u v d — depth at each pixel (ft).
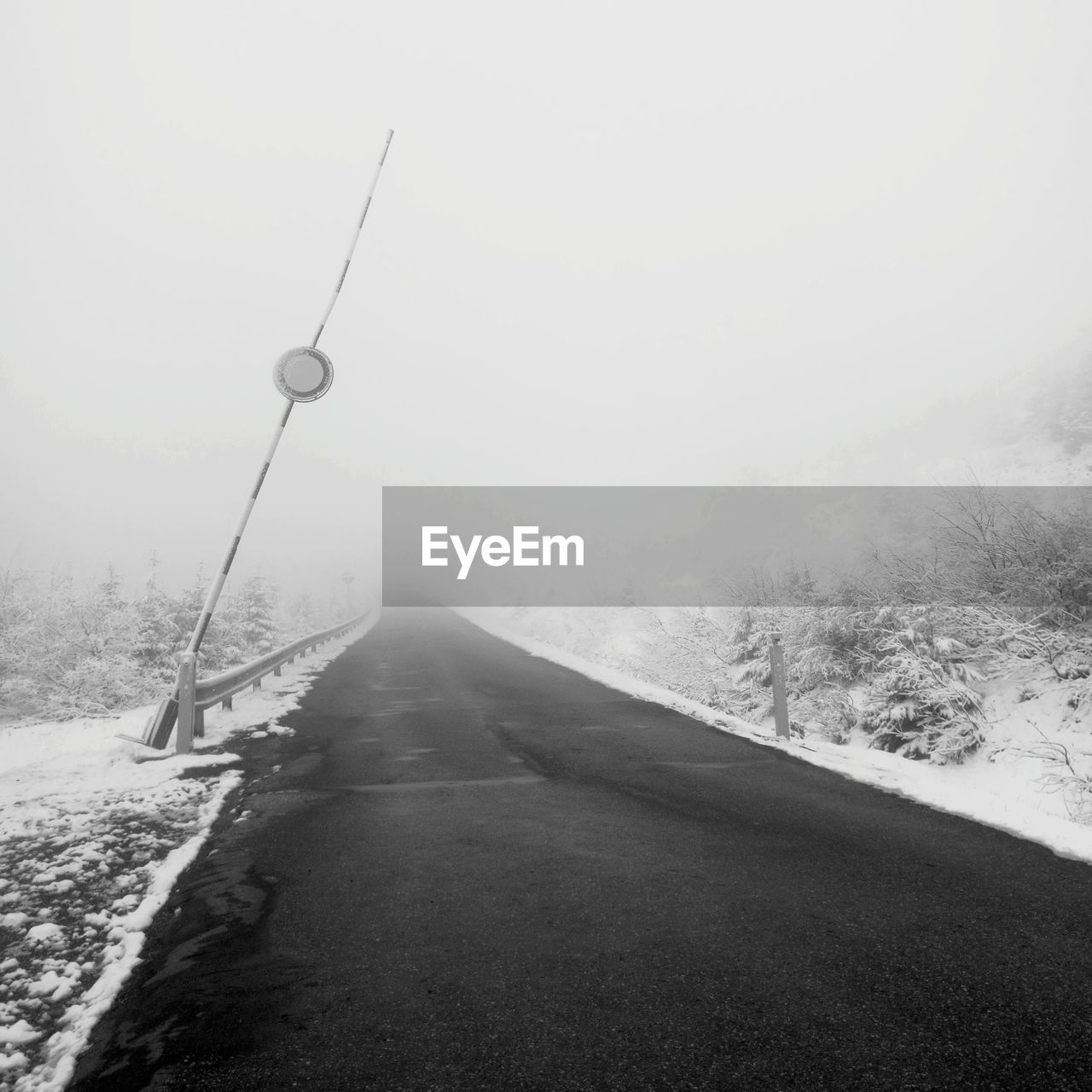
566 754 25.82
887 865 14.64
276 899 13.57
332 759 25.77
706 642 48.67
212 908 13.26
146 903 13.58
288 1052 8.63
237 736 30.09
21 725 38.42
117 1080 8.23
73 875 15.07
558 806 19.45
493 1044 8.63
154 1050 8.80
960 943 11.10
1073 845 15.53
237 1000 9.93
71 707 41.55
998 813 17.83
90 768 24.08
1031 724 26.81
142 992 10.30
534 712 34.86
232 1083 8.03
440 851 16.11
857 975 10.12
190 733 26.86
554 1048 8.51
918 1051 8.26
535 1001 9.63
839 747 26.27
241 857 15.93
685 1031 8.80
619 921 12.16
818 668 36.68
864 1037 8.59
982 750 27.09
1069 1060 8.01
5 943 12.14
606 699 38.50
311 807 19.86
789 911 12.42
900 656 31.01
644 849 15.88
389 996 9.87
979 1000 9.38
